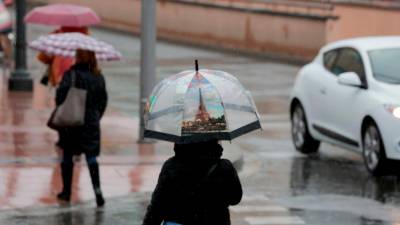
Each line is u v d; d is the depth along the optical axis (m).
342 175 17.58
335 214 14.22
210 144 7.93
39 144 19.31
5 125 21.66
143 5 19.72
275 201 15.12
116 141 20.06
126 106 26.61
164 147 19.45
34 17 20.77
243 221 13.67
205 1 51.69
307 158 19.53
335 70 19.41
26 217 13.51
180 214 7.90
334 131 18.83
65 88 13.90
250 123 8.05
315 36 44.22
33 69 35.62
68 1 64.62
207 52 46.91
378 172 17.25
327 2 44.59
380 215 14.20
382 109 17.08
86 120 14.10
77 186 15.57
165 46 49.62
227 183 7.94
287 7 47.09
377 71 18.14
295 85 20.61
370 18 44.25
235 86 8.16
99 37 52.66
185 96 7.98
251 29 48.31
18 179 15.99
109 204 14.48
